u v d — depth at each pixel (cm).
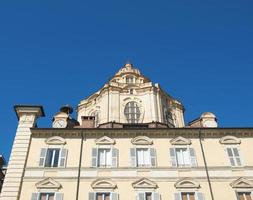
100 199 3147
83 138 3612
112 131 3644
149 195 3177
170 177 3288
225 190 3209
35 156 3441
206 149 3547
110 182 3231
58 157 3456
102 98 5094
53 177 3266
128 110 4919
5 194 3116
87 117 4100
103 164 3409
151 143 3572
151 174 3306
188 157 3497
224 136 3653
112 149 3509
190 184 3241
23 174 3278
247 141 3625
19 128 3675
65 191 3169
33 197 3117
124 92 5112
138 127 3772
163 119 4891
